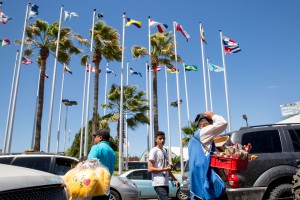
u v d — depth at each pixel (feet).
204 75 78.59
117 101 93.50
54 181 8.04
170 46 96.32
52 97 73.72
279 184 16.78
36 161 23.65
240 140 18.31
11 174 6.81
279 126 18.84
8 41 68.18
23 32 66.39
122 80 76.43
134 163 58.95
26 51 82.94
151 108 87.10
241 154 10.37
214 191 10.24
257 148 17.83
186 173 27.84
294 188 13.47
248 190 16.15
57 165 23.97
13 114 62.44
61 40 82.74
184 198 39.50
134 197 28.55
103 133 15.19
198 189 10.60
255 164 16.92
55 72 74.54
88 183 11.58
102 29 89.20
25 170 7.82
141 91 95.50
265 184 16.39
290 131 18.49
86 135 76.13
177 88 84.07
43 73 79.41
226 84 73.92
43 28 82.07
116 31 90.38
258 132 18.58
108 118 91.66
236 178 16.37
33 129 83.41
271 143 18.02
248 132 18.67
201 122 11.65
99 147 14.35
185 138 106.63
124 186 28.45
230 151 10.53
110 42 87.45
